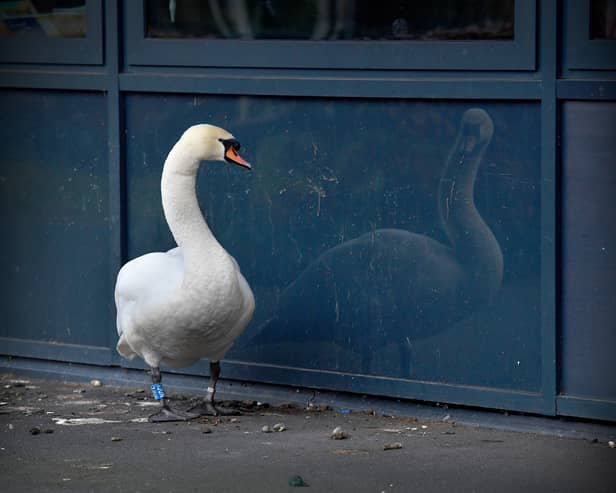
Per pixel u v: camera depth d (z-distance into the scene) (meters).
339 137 7.55
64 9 8.35
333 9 7.53
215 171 7.96
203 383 8.18
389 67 7.34
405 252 7.44
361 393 7.68
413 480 6.29
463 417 7.42
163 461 6.63
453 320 7.35
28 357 8.71
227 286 6.98
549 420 7.16
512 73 7.01
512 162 7.08
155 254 7.43
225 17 7.87
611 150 6.81
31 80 8.44
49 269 8.60
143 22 8.08
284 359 7.89
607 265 6.89
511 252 7.14
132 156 8.23
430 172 7.32
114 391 8.33
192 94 7.99
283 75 7.66
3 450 6.86
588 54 6.80
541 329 7.06
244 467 6.51
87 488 6.17
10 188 8.66
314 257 7.72
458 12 7.18
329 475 6.36
